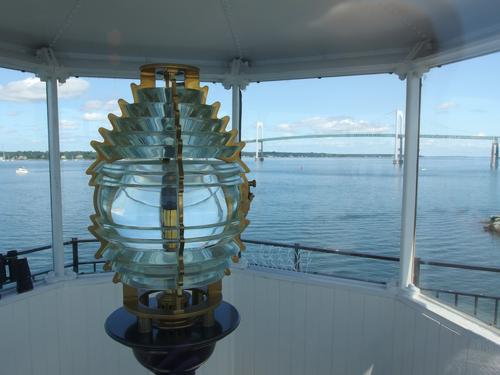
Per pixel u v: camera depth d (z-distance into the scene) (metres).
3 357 2.16
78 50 2.31
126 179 0.80
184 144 0.80
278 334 2.61
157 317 0.85
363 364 2.39
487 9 1.64
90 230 0.85
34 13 1.81
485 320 1.95
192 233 0.78
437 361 2.02
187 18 1.89
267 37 2.11
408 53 2.19
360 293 2.38
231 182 0.84
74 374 2.46
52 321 2.38
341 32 2.02
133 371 2.57
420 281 2.27
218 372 2.72
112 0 1.70
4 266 2.23
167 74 0.83
